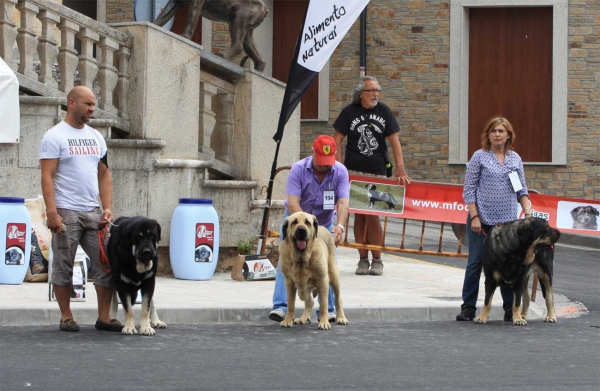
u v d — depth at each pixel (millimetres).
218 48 25469
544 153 25094
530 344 9703
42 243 12727
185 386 7477
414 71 25016
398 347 9391
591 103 24562
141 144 13656
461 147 24938
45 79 13562
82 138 9633
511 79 25125
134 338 9469
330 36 13672
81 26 13648
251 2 15273
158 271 13859
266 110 15352
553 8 24641
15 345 8930
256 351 8992
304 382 7715
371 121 14219
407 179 14320
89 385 7422
